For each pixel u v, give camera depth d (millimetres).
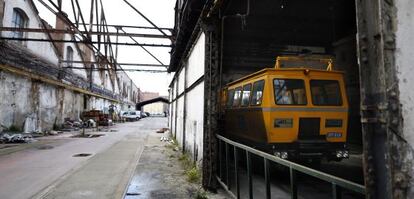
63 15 12633
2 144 16438
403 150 1690
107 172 9234
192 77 11359
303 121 7109
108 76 51781
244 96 8844
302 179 7762
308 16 8703
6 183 7785
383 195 1763
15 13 20094
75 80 32625
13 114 19516
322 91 7371
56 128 27141
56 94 27188
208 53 7418
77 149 15023
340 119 7328
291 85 7258
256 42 10805
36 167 10055
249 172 4941
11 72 18922
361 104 1937
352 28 9844
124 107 68500
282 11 8188
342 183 2395
